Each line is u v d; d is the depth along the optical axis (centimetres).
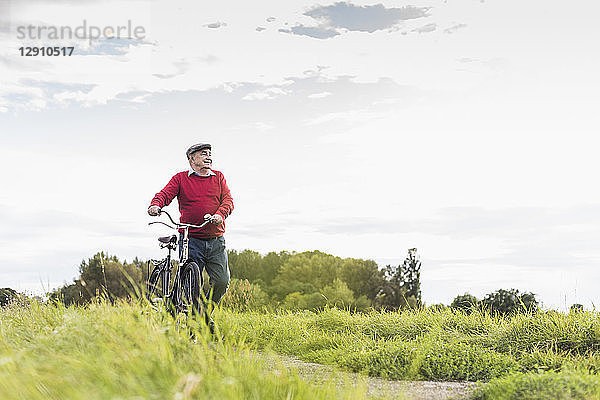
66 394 382
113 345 464
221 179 812
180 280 737
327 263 4372
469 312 991
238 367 461
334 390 458
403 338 941
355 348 814
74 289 830
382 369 680
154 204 765
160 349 462
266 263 4556
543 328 774
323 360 782
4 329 667
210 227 782
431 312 1032
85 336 520
